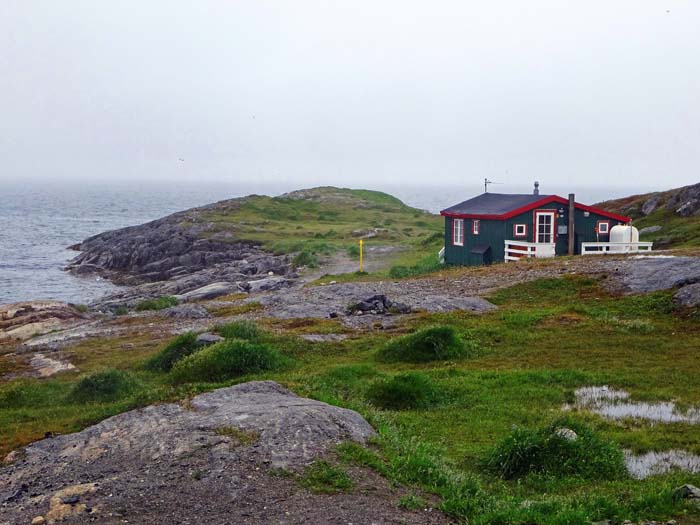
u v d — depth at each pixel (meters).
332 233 80.81
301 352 22.08
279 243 74.50
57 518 9.23
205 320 29.98
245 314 29.97
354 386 17.58
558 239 42.94
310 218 101.38
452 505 9.65
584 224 43.41
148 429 12.75
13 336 33.34
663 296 25.80
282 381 16.81
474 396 16.66
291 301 31.52
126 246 81.88
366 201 120.81
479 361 20.39
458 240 46.75
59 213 177.38
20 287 65.50
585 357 20.17
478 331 23.38
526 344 22.00
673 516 9.53
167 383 19.11
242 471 10.43
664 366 18.78
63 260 85.12
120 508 9.45
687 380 17.42
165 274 70.25
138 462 11.17
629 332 22.58
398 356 21.09
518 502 10.08
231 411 13.14
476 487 10.59
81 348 26.02
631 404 15.77
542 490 11.13
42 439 13.98
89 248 92.62
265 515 9.16
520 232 42.34
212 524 8.95
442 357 20.84
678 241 47.69
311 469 10.54
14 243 103.00
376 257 62.91
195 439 11.73
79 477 10.84
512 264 37.44
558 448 12.03
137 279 69.94
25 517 9.45
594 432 13.06
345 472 10.51
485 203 48.38
